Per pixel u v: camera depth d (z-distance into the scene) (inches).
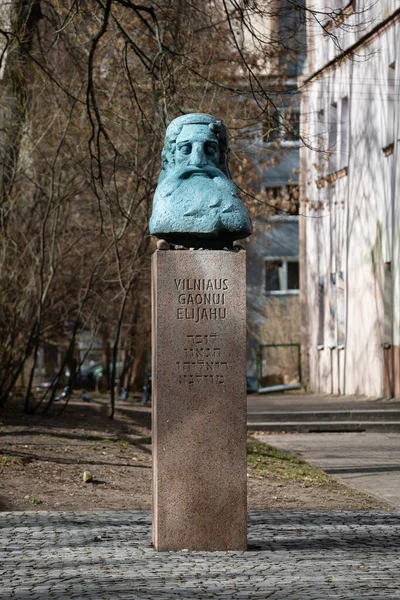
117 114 893.8
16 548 451.5
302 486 671.1
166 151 473.4
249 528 512.1
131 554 439.8
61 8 850.1
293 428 1049.5
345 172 1537.9
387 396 1348.4
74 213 1102.4
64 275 1127.0
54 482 637.9
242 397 448.8
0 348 994.7
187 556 435.8
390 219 1332.4
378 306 1386.6
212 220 452.1
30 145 966.4
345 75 1501.0
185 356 447.2
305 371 1828.2
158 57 743.1
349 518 546.6
